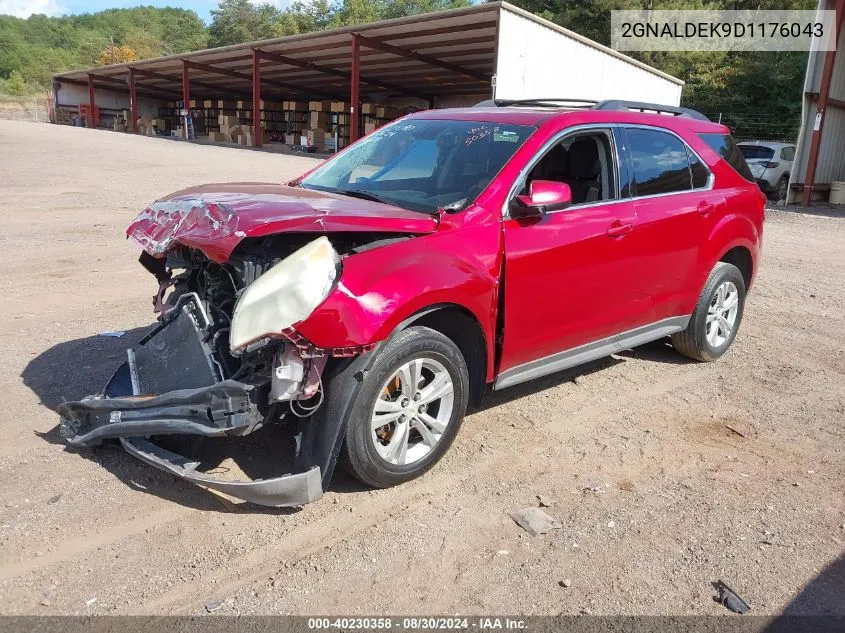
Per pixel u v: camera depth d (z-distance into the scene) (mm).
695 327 5445
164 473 3600
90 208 12031
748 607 2824
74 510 3238
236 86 49906
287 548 3062
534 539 3209
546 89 21672
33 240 9188
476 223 3760
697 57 34938
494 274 3762
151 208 3881
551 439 4227
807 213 17172
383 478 3471
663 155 5031
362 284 3170
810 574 3057
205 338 3383
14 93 101312
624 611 2771
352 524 3260
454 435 3752
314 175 4840
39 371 4797
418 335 3395
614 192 4582
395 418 3449
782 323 7070
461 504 3471
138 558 2939
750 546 3236
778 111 34531
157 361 3627
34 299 6551
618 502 3561
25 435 3898
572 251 4184
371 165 4617
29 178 15992
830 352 6176
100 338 5523
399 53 29641
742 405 4902
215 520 3240
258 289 3012
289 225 3137
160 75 48500
